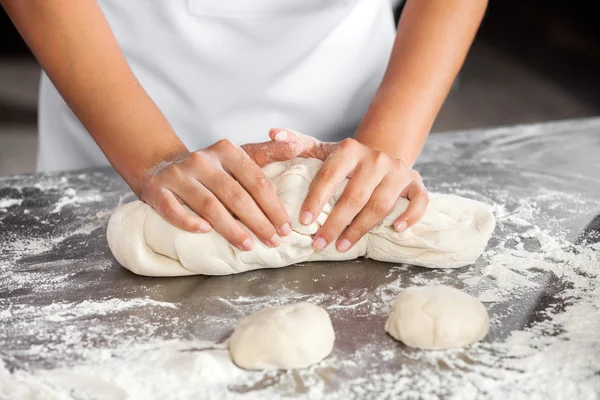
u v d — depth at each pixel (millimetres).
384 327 1125
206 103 1767
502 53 6020
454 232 1312
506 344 1070
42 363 1040
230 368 1025
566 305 1186
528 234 1450
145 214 1312
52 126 1946
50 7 1404
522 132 2070
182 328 1130
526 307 1181
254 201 1259
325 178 1267
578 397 938
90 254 1394
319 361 1036
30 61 6020
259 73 1737
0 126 4582
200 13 1681
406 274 1305
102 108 1398
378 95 1513
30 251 1402
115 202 1637
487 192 1659
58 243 1439
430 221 1347
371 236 1344
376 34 1846
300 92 1761
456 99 5035
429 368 1015
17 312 1176
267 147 1342
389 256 1335
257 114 1784
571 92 5066
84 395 973
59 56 1413
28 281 1283
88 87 1407
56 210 1594
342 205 1265
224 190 1250
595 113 4664
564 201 1609
